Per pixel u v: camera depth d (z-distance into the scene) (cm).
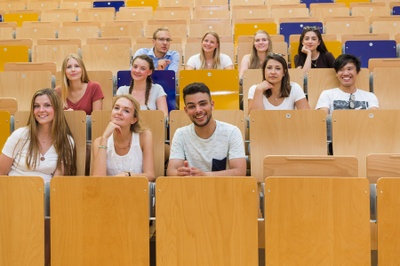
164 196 199
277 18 599
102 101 333
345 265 196
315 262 197
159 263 200
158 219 199
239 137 252
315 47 408
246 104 357
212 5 661
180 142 254
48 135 255
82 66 326
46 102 251
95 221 201
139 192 200
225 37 492
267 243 198
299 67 392
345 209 196
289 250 197
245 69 388
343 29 521
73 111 270
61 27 534
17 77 359
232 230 198
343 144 278
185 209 199
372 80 354
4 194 203
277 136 275
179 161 251
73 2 696
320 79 354
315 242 197
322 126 275
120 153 252
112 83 361
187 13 608
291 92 312
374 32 521
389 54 436
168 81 353
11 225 203
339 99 330
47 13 620
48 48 448
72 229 202
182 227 199
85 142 268
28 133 252
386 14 600
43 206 202
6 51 445
